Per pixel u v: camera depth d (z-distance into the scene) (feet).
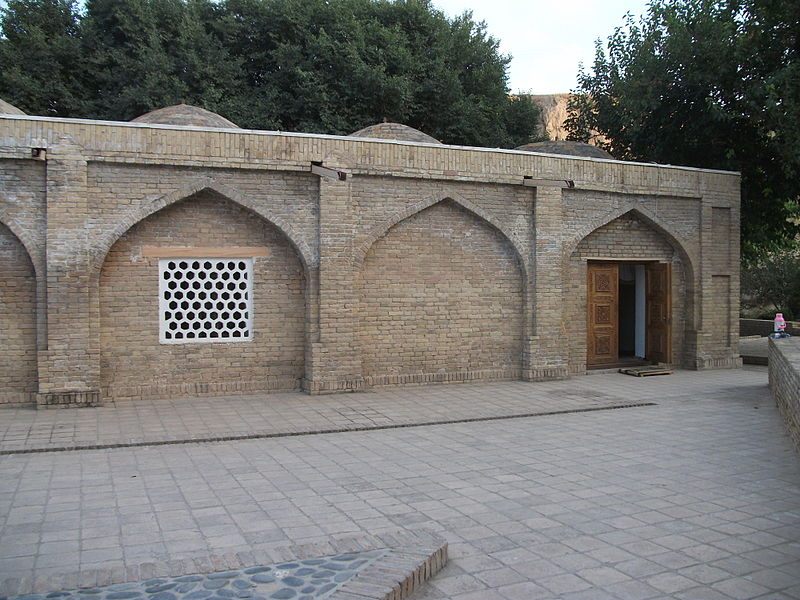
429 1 80.33
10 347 31.53
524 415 31.32
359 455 24.07
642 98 53.93
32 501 18.51
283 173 34.83
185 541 15.55
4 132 30.25
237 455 23.97
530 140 81.10
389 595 12.11
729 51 48.73
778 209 55.72
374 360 37.63
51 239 31.04
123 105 63.87
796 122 45.09
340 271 35.60
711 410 32.81
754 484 20.49
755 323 78.07
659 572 14.12
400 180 37.06
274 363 35.86
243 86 69.87
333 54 69.10
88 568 13.96
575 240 42.16
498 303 40.42
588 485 20.34
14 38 68.69
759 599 12.92
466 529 16.57
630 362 47.19
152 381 33.88
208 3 73.00
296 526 16.62
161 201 32.83
